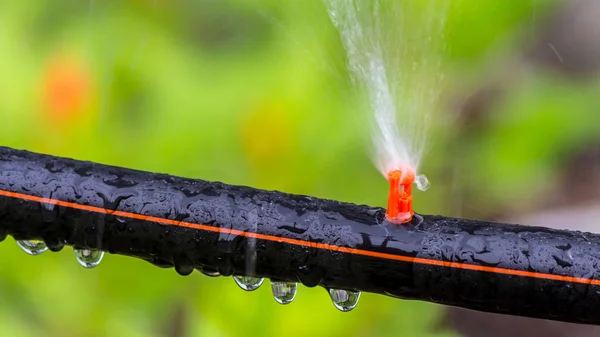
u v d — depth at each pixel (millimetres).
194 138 698
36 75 708
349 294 546
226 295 692
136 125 708
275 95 700
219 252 539
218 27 745
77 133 698
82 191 542
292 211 538
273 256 536
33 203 544
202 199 541
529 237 530
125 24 740
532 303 529
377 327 714
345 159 704
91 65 717
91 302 703
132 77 718
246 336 687
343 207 537
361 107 699
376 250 532
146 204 541
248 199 540
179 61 727
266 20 738
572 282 527
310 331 687
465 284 529
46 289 702
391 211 534
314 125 698
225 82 709
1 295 698
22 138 699
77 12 745
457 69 759
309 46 716
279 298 554
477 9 735
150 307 703
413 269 531
